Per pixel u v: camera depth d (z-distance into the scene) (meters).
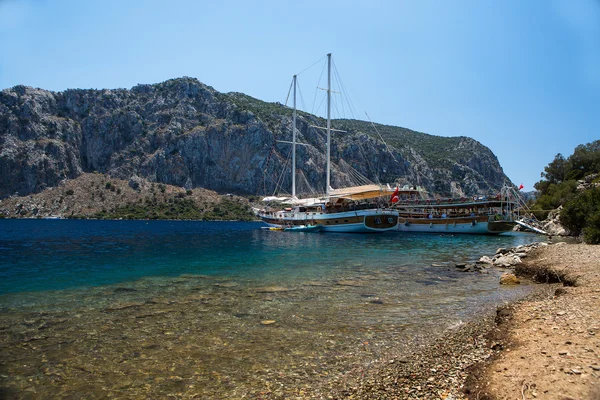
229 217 197.75
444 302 14.88
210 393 7.43
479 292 16.77
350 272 22.34
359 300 15.21
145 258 30.09
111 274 21.97
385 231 65.06
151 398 7.28
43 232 75.88
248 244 44.03
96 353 9.53
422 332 11.05
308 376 8.12
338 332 11.13
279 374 8.24
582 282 15.76
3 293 16.67
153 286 18.19
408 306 14.23
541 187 107.19
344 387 7.55
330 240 49.91
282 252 34.31
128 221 166.75
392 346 9.89
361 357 9.15
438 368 8.27
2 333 11.05
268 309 13.78
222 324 11.94
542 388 6.36
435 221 64.62
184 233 72.62
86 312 13.39
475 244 43.06
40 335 10.90
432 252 34.00
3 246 42.88
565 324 9.62
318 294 16.31
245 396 7.27
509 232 66.50
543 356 7.71
